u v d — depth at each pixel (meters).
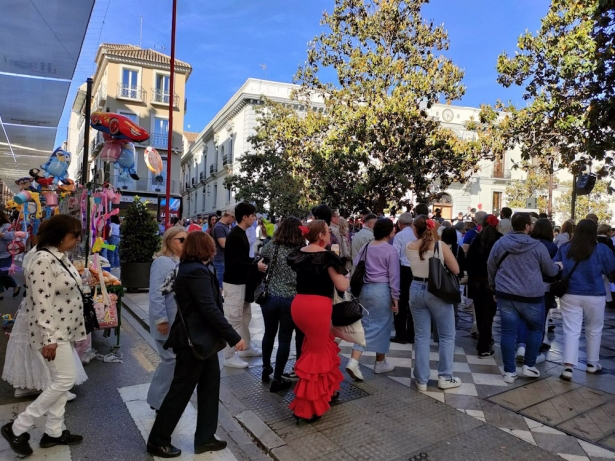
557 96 9.02
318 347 3.71
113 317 5.30
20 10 4.48
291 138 16.59
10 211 14.85
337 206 13.83
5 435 3.02
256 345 5.79
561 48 8.68
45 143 11.41
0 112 8.45
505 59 9.77
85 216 5.44
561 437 3.47
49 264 3.06
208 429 3.20
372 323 4.77
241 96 31.41
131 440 3.35
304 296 3.72
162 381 3.62
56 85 6.95
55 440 3.21
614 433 3.54
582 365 5.21
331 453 3.22
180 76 29.27
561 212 31.52
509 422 3.72
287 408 3.98
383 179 12.27
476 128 12.61
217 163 40.00
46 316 3.00
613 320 8.19
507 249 4.59
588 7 8.02
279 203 20.45
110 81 27.59
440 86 11.98
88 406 3.94
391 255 4.75
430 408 3.97
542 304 4.64
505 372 4.65
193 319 3.01
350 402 4.11
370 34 12.33
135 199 9.58
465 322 7.48
